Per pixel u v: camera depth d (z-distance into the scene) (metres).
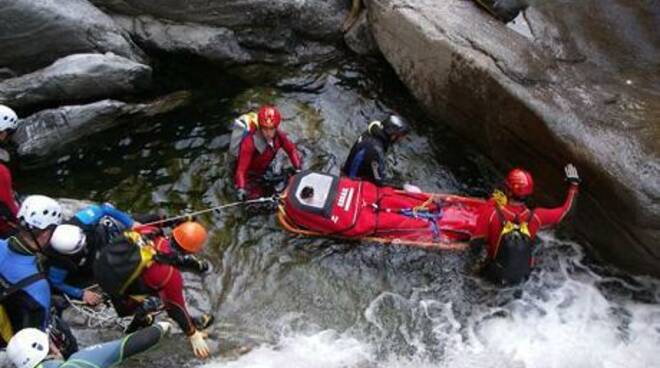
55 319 4.32
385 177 6.18
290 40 7.58
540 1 6.69
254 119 5.67
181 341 4.82
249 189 5.99
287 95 7.17
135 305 4.42
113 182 6.21
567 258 5.65
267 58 7.56
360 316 5.16
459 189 6.29
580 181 5.33
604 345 5.00
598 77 5.90
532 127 5.65
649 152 5.16
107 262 4.11
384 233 5.54
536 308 5.27
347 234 5.52
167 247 4.23
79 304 4.94
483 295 5.34
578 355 4.91
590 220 5.49
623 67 6.02
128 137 6.64
